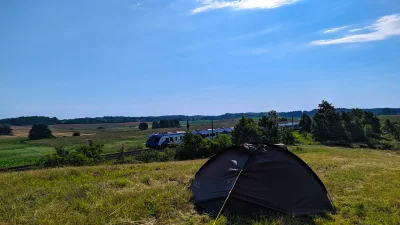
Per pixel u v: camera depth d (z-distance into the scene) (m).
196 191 7.77
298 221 6.37
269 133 42.75
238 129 37.69
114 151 37.62
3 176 10.97
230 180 7.14
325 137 55.06
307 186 7.27
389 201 7.90
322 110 61.81
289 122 96.81
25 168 21.73
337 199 8.12
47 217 6.05
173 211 6.77
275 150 7.55
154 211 6.63
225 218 6.36
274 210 6.75
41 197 7.62
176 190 8.25
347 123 55.75
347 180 10.77
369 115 69.44
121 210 6.55
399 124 62.91
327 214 6.86
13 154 41.28
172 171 12.13
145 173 11.34
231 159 7.75
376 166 15.34
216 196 7.04
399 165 16.75
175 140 41.81
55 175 10.95
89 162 22.58
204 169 8.41
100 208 6.64
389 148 47.25
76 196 7.69
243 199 6.84
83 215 6.20
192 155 29.80
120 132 92.19
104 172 11.95
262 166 7.22
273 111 47.81
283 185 7.08
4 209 6.54
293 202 6.94
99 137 71.25
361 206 7.39
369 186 9.76
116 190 8.39
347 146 48.56
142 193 7.87
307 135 61.53
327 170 13.37
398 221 6.32
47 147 52.09
